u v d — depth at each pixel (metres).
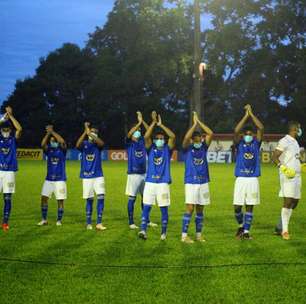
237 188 11.47
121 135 71.00
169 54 63.44
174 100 70.50
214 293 7.18
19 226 12.87
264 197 19.41
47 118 70.44
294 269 8.43
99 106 67.50
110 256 9.34
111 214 15.26
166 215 11.24
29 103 71.69
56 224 13.20
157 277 7.94
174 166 43.03
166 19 62.31
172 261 8.98
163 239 11.12
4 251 9.71
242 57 63.44
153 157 11.30
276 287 7.45
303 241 10.96
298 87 60.84
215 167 41.88
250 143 11.49
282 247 10.27
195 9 46.12
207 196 11.01
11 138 12.56
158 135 11.32
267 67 62.00
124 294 7.12
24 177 29.03
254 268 8.49
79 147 12.82
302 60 59.78
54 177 13.11
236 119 64.81
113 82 64.69
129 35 66.69
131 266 8.58
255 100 63.56
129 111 67.44
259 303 6.80
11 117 12.65
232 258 9.23
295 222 13.68
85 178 12.72
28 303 6.75
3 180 12.43
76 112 71.75
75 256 9.32
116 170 36.38
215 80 65.25
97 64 67.38
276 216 14.80
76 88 71.75
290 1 61.00
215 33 61.66
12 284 7.54
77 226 12.97
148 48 62.78
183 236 10.91
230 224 13.29
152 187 11.25
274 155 11.60
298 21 61.72
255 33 63.16
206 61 63.00
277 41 63.06
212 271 8.30
